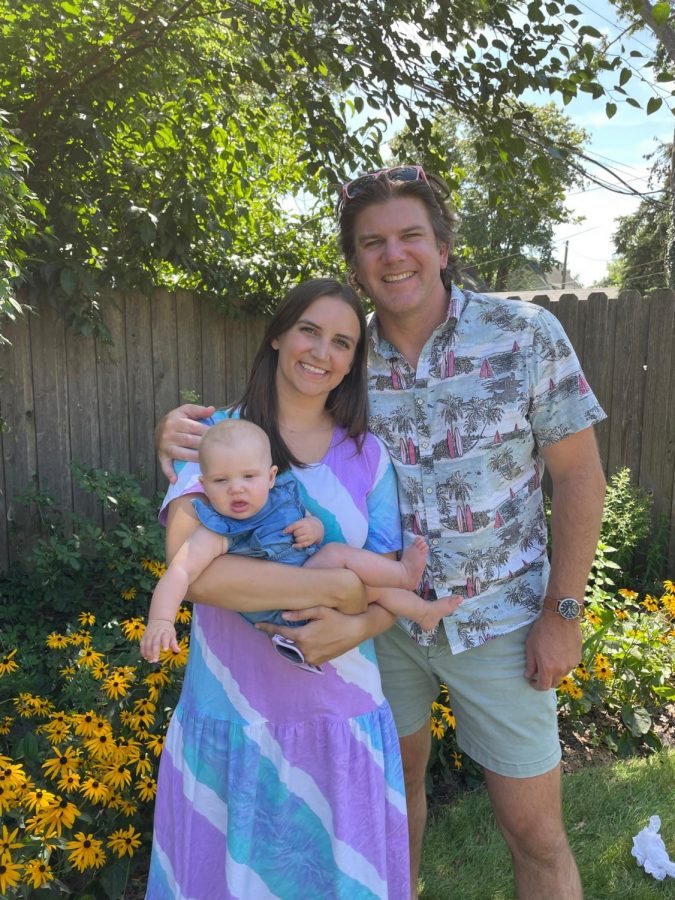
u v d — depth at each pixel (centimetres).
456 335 190
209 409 187
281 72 459
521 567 197
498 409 187
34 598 411
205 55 462
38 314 424
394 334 198
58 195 430
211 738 169
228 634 171
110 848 226
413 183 187
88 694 266
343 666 171
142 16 420
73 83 436
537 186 500
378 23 410
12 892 192
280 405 181
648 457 511
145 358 506
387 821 176
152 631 150
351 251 201
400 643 208
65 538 457
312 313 171
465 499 191
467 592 193
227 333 544
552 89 406
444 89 439
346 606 166
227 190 504
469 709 204
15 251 341
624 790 301
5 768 205
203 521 162
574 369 185
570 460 190
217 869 169
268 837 168
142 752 253
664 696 354
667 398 498
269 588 160
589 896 247
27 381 457
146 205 465
